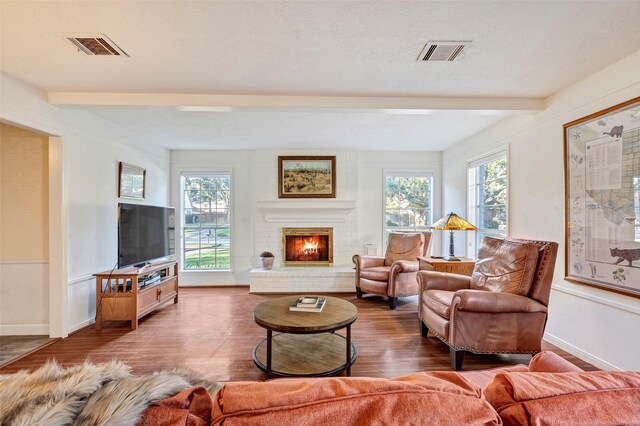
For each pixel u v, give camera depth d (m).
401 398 0.59
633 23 1.75
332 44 1.98
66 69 2.31
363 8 1.63
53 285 2.95
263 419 0.56
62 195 2.96
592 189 2.40
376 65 2.26
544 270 2.36
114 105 2.77
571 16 1.69
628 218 2.12
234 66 2.27
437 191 5.45
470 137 4.38
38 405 0.57
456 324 2.30
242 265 5.30
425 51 2.06
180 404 0.61
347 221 5.25
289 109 2.87
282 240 5.20
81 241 3.21
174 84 2.58
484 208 4.17
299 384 0.65
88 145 3.32
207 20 1.72
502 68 2.31
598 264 2.34
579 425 0.60
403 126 3.89
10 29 1.78
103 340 2.89
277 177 5.20
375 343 2.82
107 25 1.76
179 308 3.93
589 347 2.43
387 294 4.00
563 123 2.70
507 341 2.30
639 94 2.07
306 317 2.28
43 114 2.71
